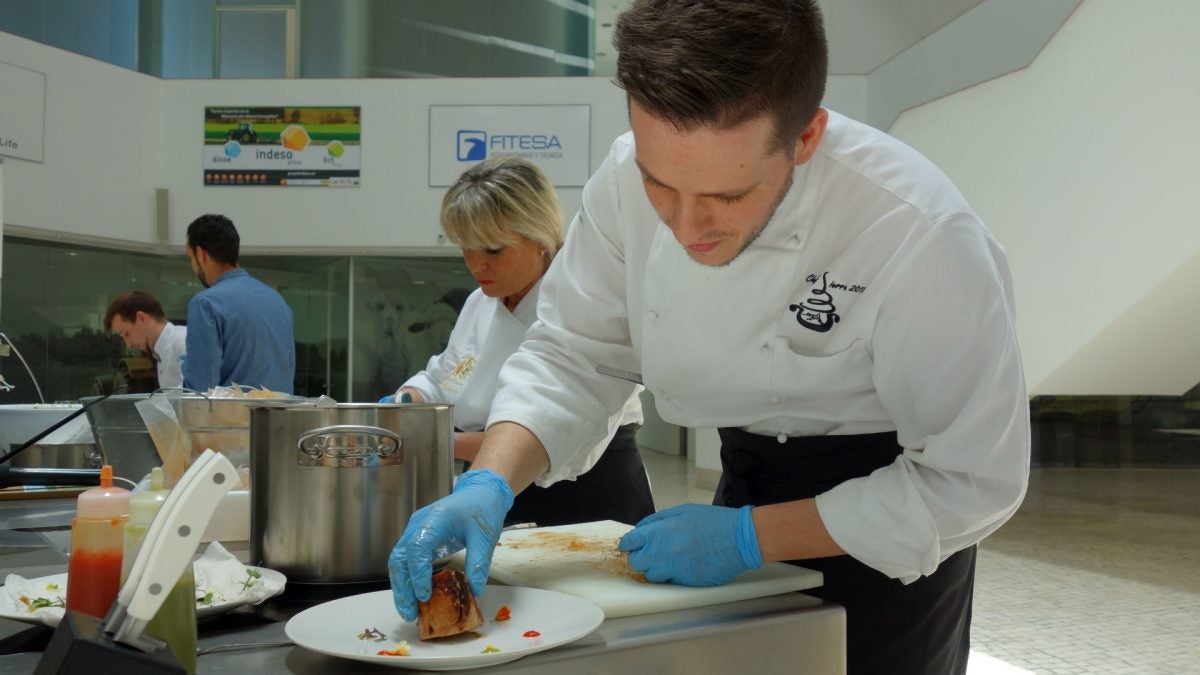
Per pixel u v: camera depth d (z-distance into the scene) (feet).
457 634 2.67
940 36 20.59
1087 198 16.69
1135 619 11.87
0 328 22.12
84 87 23.36
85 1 23.40
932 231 3.44
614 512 6.55
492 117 25.17
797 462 4.17
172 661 2.12
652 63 2.66
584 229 4.48
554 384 4.22
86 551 2.58
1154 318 16.69
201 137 25.07
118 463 5.42
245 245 25.21
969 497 3.39
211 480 2.16
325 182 25.25
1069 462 29.66
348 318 25.63
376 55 25.21
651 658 2.69
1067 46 16.96
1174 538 17.67
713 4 2.65
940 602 4.00
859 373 3.83
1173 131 14.88
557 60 25.14
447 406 3.45
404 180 25.26
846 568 3.95
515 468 3.83
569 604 2.93
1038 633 11.26
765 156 2.81
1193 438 29.53
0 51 21.70
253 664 2.52
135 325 14.43
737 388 4.03
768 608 3.09
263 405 3.34
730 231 3.01
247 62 25.13
